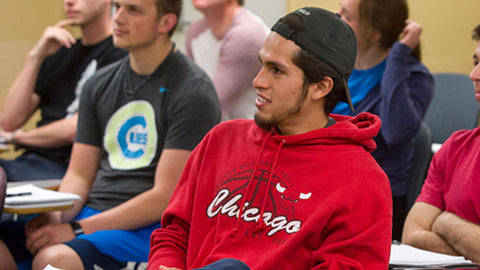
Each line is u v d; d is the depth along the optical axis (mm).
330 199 2143
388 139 4074
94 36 4887
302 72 2215
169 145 3678
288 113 2244
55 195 3529
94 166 4031
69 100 4930
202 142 2559
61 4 7867
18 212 3340
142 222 3643
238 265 2057
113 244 3551
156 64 3809
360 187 2143
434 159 3174
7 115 4988
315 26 2215
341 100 2350
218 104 3816
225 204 2320
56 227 3598
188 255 2387
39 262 3414
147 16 3713
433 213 3094
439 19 5988
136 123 3844
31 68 4961
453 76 5301
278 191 2238
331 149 2246
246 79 4953
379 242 2088
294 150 2281
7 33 7688
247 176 2320
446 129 5219
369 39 4203
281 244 2164
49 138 4797
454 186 2979
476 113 5059
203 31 5375
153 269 2385
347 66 2273
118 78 3943
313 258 2139
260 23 5090
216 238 2305
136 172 3805
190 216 2488
